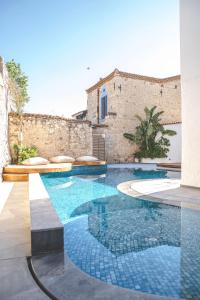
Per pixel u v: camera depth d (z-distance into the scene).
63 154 15.20
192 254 3.11
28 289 2.04
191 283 2.36
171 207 5.29
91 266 2.74
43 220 3.05
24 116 13.77
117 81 18.66
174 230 4.06
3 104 9.94
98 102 21.45
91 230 4.12
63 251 2.84
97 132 17.69
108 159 18.08
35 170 9.62
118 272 2.58
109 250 3.23
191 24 7.27
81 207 5.70
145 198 5.92
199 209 4.88
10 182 8.73
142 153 18.20
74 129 15.78
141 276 2.50
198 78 7.11
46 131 14.52
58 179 10.37
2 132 9.42
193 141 7.27
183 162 7.58
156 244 3.47
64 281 2.17
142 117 19.70
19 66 16.72
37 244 2.75
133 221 4.60
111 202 6.11
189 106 7.38
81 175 11.84
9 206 5.01
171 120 20.89
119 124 18.64
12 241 3.15
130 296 1.96
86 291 2.02
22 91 15.33
